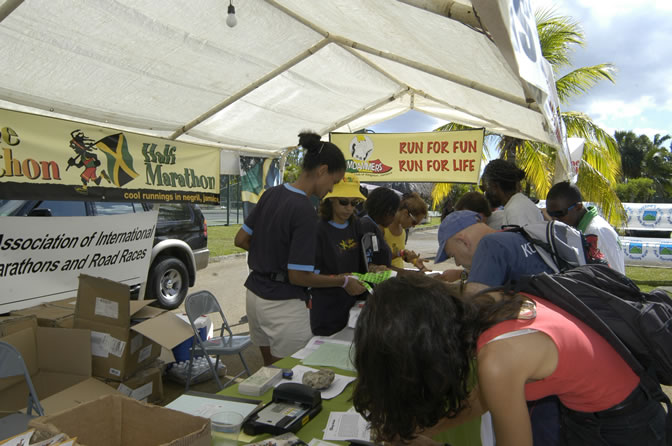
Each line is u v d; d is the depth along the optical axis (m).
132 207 5.85
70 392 2.69
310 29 3.04
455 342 0.87
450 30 1.92
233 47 2.96
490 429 1.66
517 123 3.33
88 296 3.11
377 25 2.48
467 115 4.56
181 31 2.64
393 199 3.38
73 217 3.44
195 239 6.97
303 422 1.58
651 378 1.15
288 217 2.62
